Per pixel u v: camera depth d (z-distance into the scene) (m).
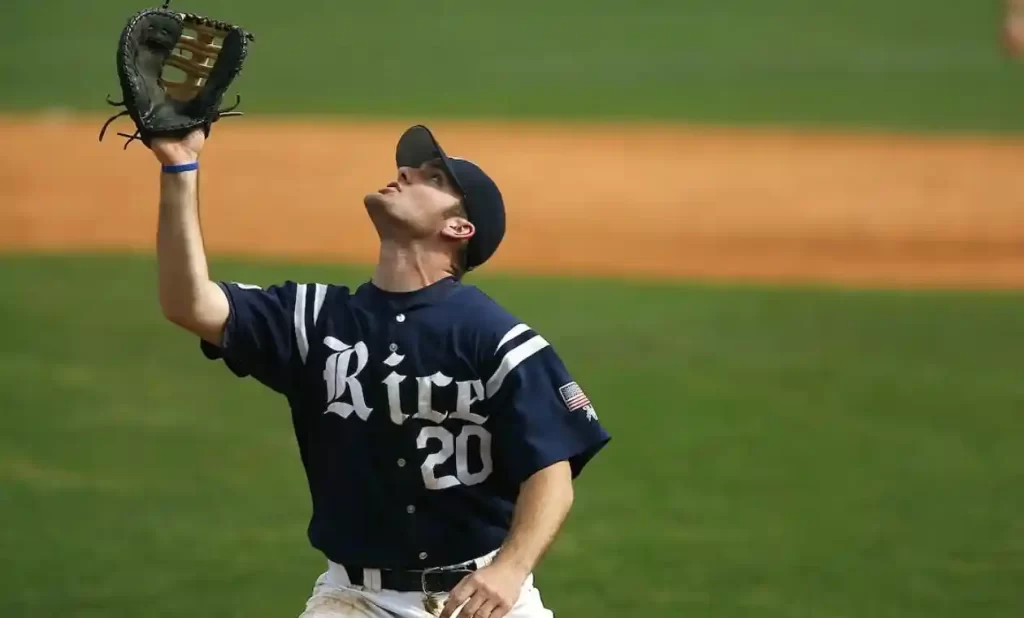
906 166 75.25
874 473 31.31
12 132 80.56
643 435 33.78
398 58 113.69
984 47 120.94
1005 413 35.81
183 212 13.51
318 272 51.81
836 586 24.95
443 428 13.92
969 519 28.52
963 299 49.06
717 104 96.69
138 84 13.14
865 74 109.38
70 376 38.09
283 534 27.34
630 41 123.44
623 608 23.78
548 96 99.25
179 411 35.38
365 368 13.94
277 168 72.62
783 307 47.47
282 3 135.62
